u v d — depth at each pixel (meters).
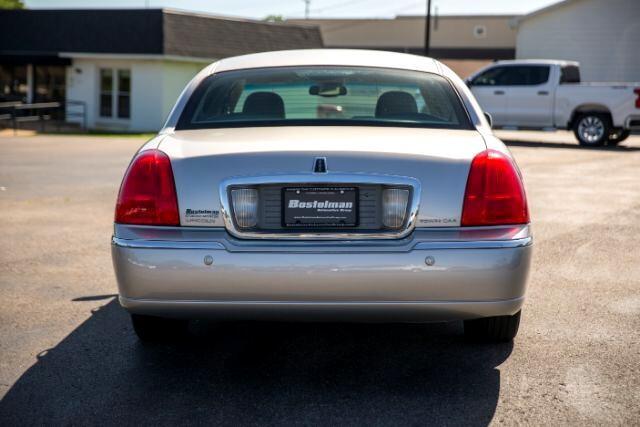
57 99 30.95
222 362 3.95
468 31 47.25
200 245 3.32
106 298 5.18
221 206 3.37
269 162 3.38
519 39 31.80
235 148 3.45
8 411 3.32
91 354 4.05
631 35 30.02
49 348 4.15
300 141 3.50
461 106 4.06
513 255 3.33
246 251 3.30
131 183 3.46
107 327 4.53
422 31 48.00
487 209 3.38
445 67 4.53
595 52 30.59
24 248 6.82
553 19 31.05
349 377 3.73
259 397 3.48
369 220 3.38
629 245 7.02
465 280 3.31
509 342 4.25
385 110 4.03
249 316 3.40
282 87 4.17
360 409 3.34
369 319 3.42
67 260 6.35
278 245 3.32
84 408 3.36
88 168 13.84
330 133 3.68
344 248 3.30
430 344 4.23
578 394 3.50
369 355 4.06
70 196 10.22
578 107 19.30
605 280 5.71
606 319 4.70
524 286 3.45
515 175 3.48
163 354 4.06
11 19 31.25
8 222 8.18
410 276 3.29
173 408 3.36
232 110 4.12
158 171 3.44
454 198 3.38
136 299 3.39
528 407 3.36
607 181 11.89
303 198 3.37
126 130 29.58
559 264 6.24
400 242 3.34
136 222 3.43
